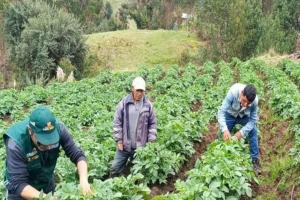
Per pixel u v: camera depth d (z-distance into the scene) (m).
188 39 53.00
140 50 51.12
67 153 5.60
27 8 42.00
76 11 67.19
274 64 27.72
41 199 5.19
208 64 27.80
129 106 9.25
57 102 19.73
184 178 9.59
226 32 38.72
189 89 18.80
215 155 8.47
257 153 9.62
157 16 72.88
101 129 12.10
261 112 15.34
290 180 8.95
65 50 38.81
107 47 51.28
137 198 7.34
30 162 5.23
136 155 9.25
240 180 7.89
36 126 4.80
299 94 14.56
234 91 9.27
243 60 38.78
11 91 21.80
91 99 18.89
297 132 11.20
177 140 10.02
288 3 43.16
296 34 40.25
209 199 7.24
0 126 15.41
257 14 39.00
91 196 5.72
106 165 9.91
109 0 88.00
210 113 14.52
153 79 23.88
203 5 44.47
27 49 37.47
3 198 7.88
